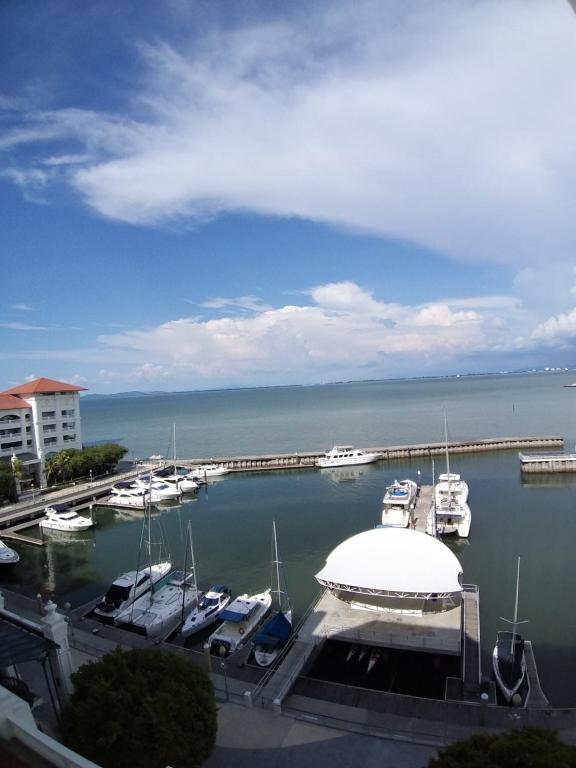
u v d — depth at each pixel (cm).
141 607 4081
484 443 11662
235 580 4972
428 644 3309
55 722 2212
